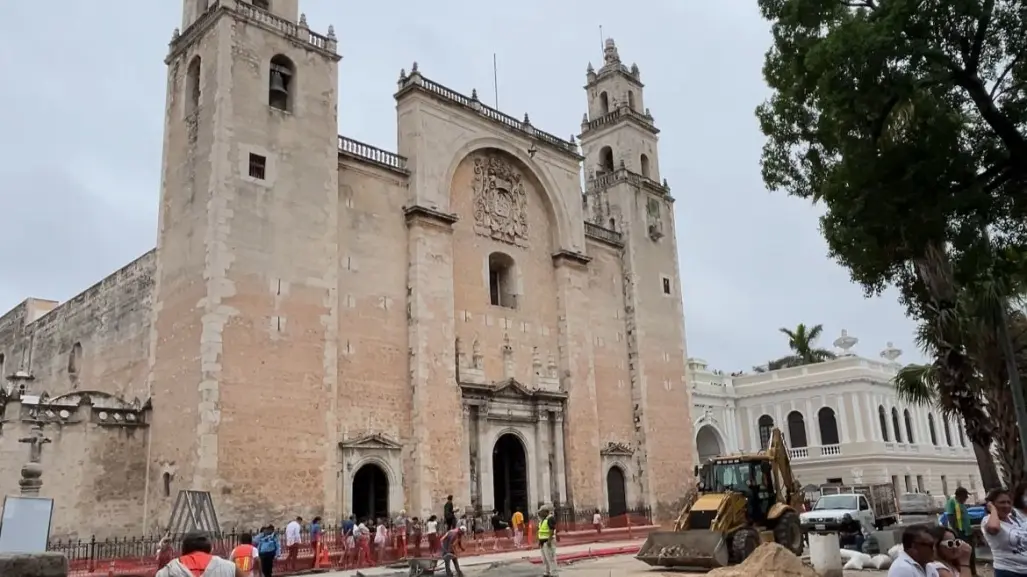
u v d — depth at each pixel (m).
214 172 35.66
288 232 37.75
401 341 42.38
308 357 37.06
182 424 34.00
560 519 47.72
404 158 45.28
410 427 41.41
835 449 66.88
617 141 63.69
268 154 37.88
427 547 38.41
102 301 46.50
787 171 25.25
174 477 33.78
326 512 35.91
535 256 52.50
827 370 69.69
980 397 25.70
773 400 72.31
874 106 19.23
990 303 21.97
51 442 32.81
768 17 23.23
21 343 60.75
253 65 38.44
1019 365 28.81
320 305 38.19
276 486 34.44
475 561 33.56
